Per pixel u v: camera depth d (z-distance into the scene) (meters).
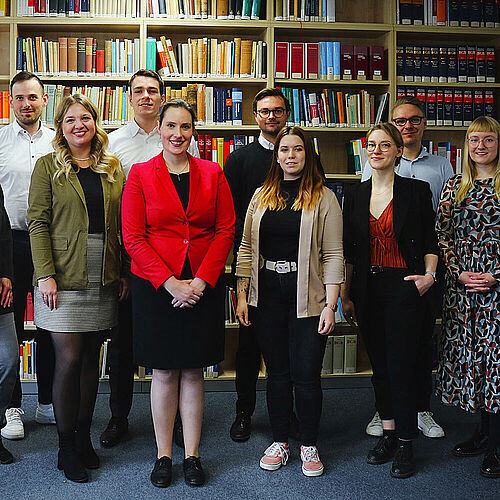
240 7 4.71
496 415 3.13
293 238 3.09
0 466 3.21
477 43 5.20
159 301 2.96
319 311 3.11
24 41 4.61
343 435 3.70
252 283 3.21
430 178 3.77
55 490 2.95
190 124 2.98
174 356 2.97
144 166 3.00
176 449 3.44
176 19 4.66
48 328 3.05
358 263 3.20
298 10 4.77
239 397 3.69
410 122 3.70
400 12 4.84
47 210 3.04
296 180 3.17
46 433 3.67
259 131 4.96
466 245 3.21
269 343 3.21
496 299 3.13
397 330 3.12
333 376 4.71
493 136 3.11
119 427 3.55
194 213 2.97
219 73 4.75
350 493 2.95
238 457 3.36
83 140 3.06
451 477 3.12
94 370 3.18
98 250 3.09
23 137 3.83
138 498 2.88
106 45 4.64
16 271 3.76
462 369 3.23
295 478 3.11
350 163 4.92
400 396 3.14
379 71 4.87
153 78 3.59
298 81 4.79
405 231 3.10
